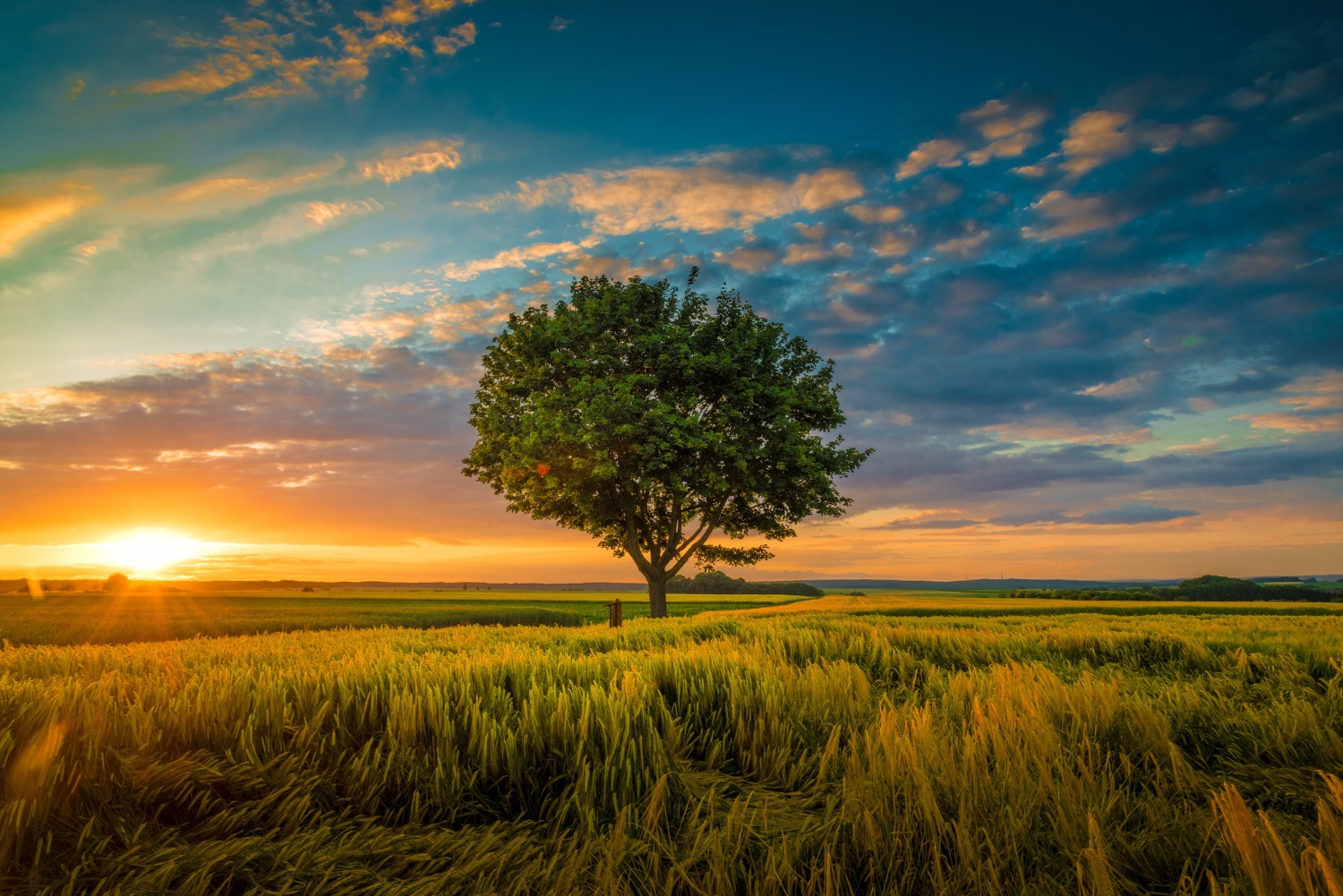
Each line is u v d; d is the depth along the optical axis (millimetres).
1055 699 4527
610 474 20766
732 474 23016
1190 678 7512
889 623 14547
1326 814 2543
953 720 4492
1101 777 3275
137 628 28156
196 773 2984
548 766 3471
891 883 2428
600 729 3639
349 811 3025
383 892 2371
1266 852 2273
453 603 61875
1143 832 2830
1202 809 3100
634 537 24375
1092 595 66188
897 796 2938
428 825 2959
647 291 25094
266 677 4445
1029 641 9633
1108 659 9000
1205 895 2402
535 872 2496
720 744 4094
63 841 2541
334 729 3617
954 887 2371
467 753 3459
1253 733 4539
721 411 22922
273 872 2457
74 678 4707
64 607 51250
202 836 2709
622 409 21016
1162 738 4039
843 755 3748
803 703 4676
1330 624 13250
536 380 23219
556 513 25047
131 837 2586
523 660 5320
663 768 3447
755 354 24406
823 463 24328
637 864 2678
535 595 98875
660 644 9672
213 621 31891
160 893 2256
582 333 23859
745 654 6609
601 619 40375
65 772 2820
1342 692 5480
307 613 41156
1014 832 2646
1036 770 3219
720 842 2662
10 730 2971
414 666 4941
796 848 2664
